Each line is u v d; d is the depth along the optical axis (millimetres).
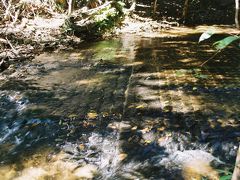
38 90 4660
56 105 4188
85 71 5484
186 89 4586
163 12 12227
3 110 4082
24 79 5086
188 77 5074
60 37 7586
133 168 2986
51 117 3869
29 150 3283
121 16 9820
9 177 2900
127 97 4367
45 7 9211
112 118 3812
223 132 3445
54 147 3314
